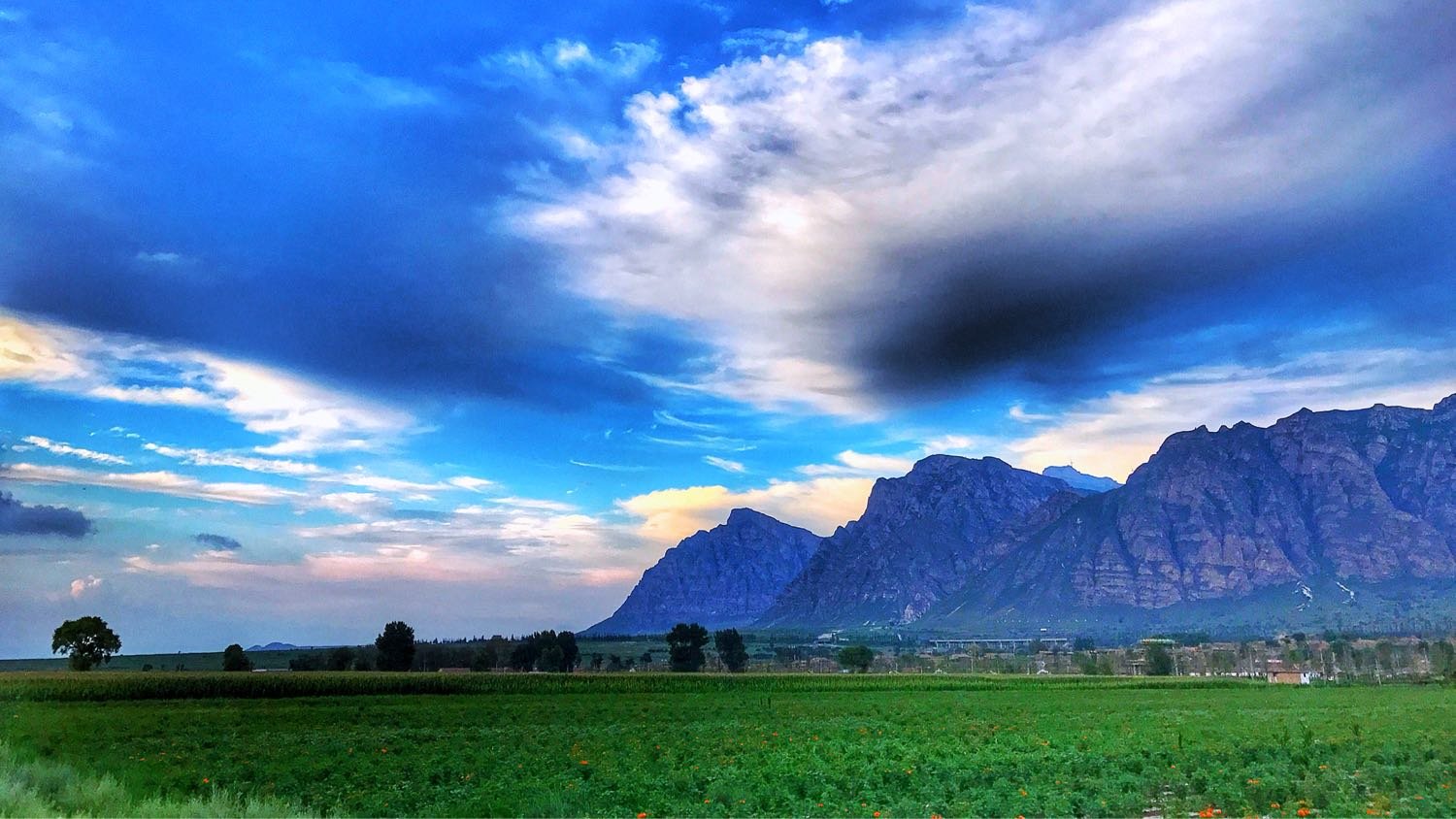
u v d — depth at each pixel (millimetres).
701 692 112625
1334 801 27359
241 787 33438
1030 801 27219
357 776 35750
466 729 58625
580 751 43438
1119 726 57312
